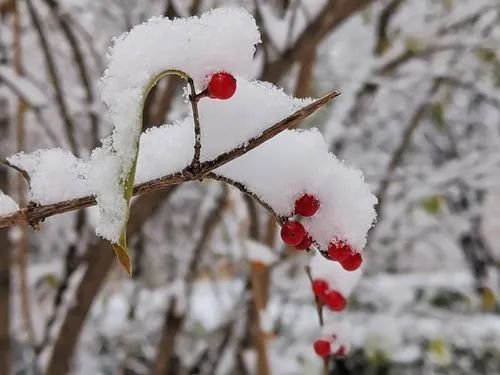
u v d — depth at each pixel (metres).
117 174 0.10
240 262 0.54
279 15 0.38
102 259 0.32
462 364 0.55
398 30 0.53
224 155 0.11
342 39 0.56
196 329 0.53
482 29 0.54
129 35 0.11
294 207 0.13
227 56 0.11
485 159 0.55
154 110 0.33
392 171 0.53
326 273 0.18
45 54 0.38
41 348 0.39
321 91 0.55
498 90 0.56
